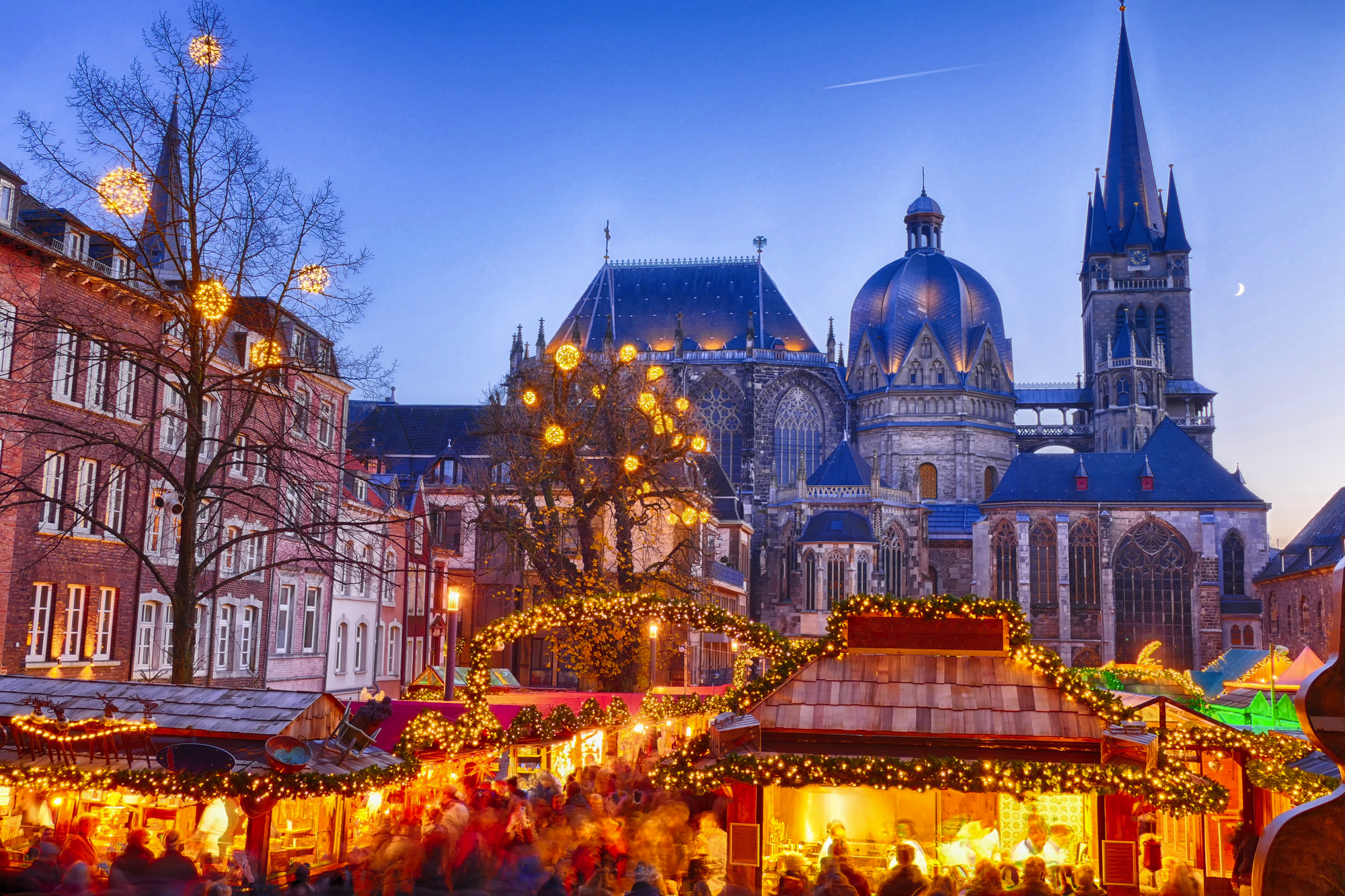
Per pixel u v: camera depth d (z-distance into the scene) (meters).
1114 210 152.62
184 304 26.73
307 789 17.52
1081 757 18.31
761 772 17.83
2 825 19.31
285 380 28.36
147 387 38.69
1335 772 19.61
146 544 38.81
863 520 116.56
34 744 18.17
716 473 107.44
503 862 15.99
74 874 14.22
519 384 56.25
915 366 133.88
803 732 18.83
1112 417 142.38
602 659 38.94
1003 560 117.38
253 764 17.92
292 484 27.88
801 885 14.47
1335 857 10.70
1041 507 115.56
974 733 18.44
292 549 49.03
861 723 18.70
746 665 27.12
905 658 19.33
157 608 39.75
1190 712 21.08
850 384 141.12
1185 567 112.81
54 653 34.41
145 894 14.13
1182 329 147.88
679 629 47.59
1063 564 114.00
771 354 126.44
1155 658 112.00
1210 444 145.38
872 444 134.50
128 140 25.84
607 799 22.38
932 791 20.22
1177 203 150.12
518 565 47.47
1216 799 17.48
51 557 34.16
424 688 31.92
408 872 15.40
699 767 18.48
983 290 139.62
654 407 31.47
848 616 19.55
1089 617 114.06
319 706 19.77
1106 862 17.89
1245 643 111.38
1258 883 11.03
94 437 25.80
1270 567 104.56
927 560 123.75
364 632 58.16
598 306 136.50
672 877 17.20
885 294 141.38
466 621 71.19
